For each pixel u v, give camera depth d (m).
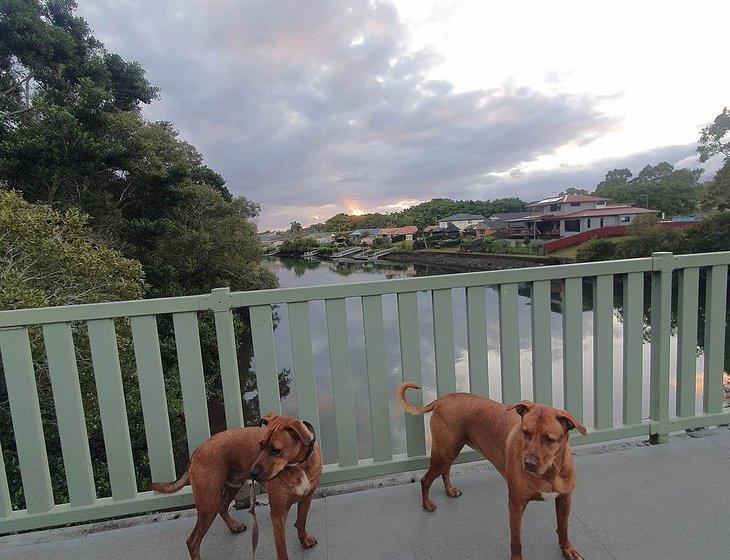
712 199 27.92
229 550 1.51
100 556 1.51
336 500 1.74
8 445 5.29
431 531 1.53
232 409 1.74
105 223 13.04
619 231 36.44
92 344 1.61
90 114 12.68
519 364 1.93
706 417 2.11
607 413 2.02
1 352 1.57
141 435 6.65
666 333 2.01
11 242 6.55
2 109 12.78
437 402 1.62
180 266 16.02
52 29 13.79
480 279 1.84
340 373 1.79
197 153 23.27
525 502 1.29
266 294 1.70
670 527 1.48
